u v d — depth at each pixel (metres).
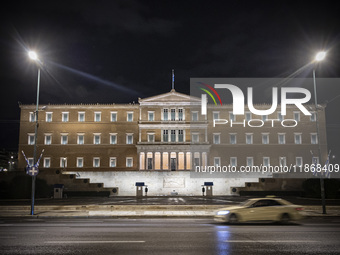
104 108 89.75
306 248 14.62
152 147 86.38
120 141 88.38
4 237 17.55
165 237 17.48
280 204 24.02
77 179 72.56
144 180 77.38
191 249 14.38
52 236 17.84
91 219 28.27
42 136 88.19
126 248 14.59
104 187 74.50
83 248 14.60
